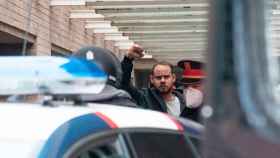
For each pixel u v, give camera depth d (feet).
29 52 78.43
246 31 8.87
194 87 42.04
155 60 118.32
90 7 80.38
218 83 8.91
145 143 19.27
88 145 17.28
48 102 18.22
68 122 17.28
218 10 8.97
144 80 120.26
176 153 20.38
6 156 16.10
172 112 43.11
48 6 83.05
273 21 9.96
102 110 19.20
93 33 98.89
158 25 87.71
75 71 17.44
